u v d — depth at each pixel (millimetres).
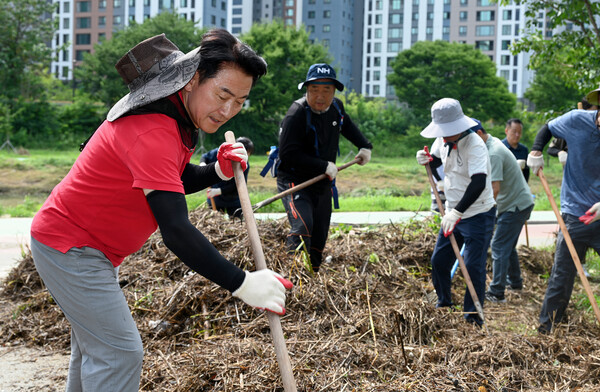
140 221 2332
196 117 2291
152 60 2252
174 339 4137
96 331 2291
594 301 4430
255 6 102875
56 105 49469
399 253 6352
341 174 29062
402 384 3424
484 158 4641
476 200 4730
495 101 56219
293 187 4961
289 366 2203
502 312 5566
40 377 3725
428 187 26234
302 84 4871
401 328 4215
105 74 48531
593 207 4422
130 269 5203
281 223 6055
